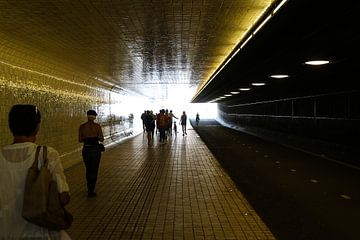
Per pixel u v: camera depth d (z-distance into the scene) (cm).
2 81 895
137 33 908
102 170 1309
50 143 1246
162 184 1055
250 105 3797
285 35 686
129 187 1016
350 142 1552
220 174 1216
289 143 2356
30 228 291
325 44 754
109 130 2423
